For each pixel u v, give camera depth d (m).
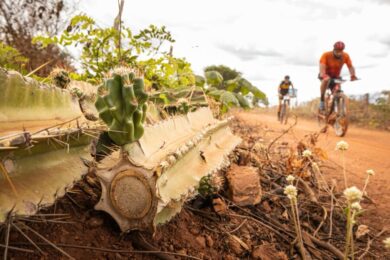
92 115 1.23
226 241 1.26
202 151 1.39
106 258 0.96
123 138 1.07
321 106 5.36
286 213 1.61
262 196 1.71
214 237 1.27
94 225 1.02
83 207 1.07
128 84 1.07
